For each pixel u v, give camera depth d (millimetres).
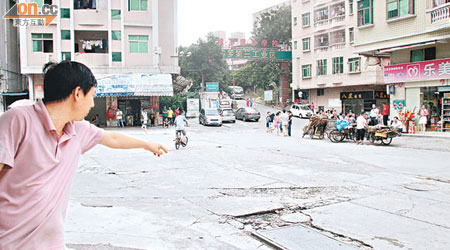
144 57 27922
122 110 29156
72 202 5922
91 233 4293
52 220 1761
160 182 7836
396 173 8922
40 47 26625
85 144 2045
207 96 46469
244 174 8742
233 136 21016
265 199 6398
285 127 21016
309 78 38281
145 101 29250
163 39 30203
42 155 1695
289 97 47312
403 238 4520
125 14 27516
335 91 36031
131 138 2262
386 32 20562
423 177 8430
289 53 41844
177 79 33469
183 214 5488
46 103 1789
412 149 14094
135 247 3881
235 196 6625
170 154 12578
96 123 27562
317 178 8258
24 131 1645
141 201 6195
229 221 5207
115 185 7488
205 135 21797
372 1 21359
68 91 1785
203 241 4215
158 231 4492
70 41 27062
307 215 5496
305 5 38781
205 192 6910
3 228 1664
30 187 1672
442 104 18906
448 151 13344
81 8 27594
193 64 57531
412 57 20188
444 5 17109
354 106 34375
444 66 18016
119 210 5434
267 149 14102
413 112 19797
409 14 18984
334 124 19344
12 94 25703
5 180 1647
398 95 20859
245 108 36000
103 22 27484
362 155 12250
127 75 26531
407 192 6953
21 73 26469
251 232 4754
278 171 9148
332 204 6098
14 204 1659
